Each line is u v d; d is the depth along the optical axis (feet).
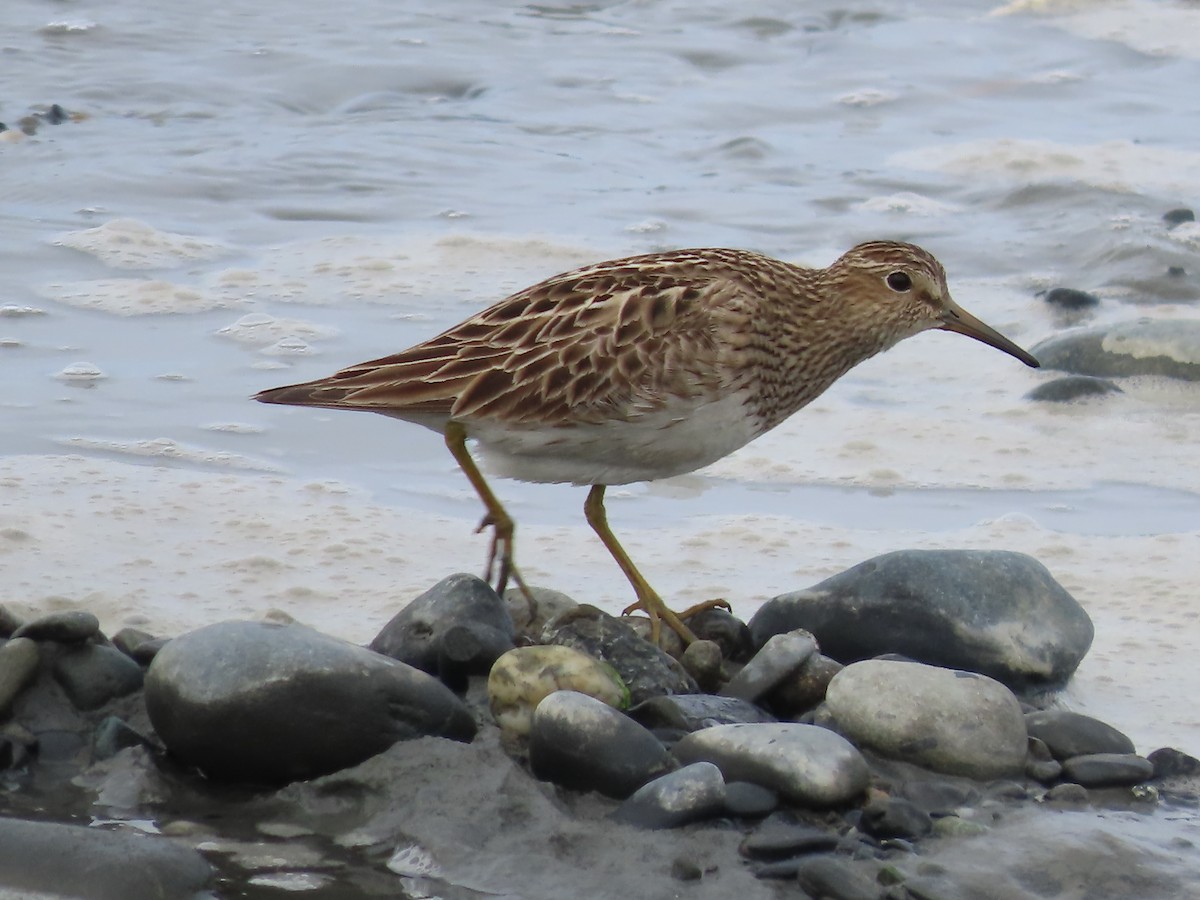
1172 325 50.08
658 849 24.85
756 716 28.45
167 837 25.39
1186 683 31.83
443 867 24.72
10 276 54.90
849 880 23.80
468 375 31.14
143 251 57.82
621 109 78.95
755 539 38.88
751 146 73.05
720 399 31.76
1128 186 67.92
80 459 41.70
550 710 26.37
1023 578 31.96
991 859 24.67
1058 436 45.83
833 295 34.14
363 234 60.95
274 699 26.32
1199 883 24.26
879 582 31.83
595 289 31.63
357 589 35.45
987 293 57.11
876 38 91.04
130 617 33.19
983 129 76.95
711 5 96.53
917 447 45.01
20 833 24.00
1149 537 39.19
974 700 27.86
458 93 80.84
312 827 25.84
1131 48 89.51
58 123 72.84
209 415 45.01
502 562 32.27
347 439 44.14
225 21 90.02
